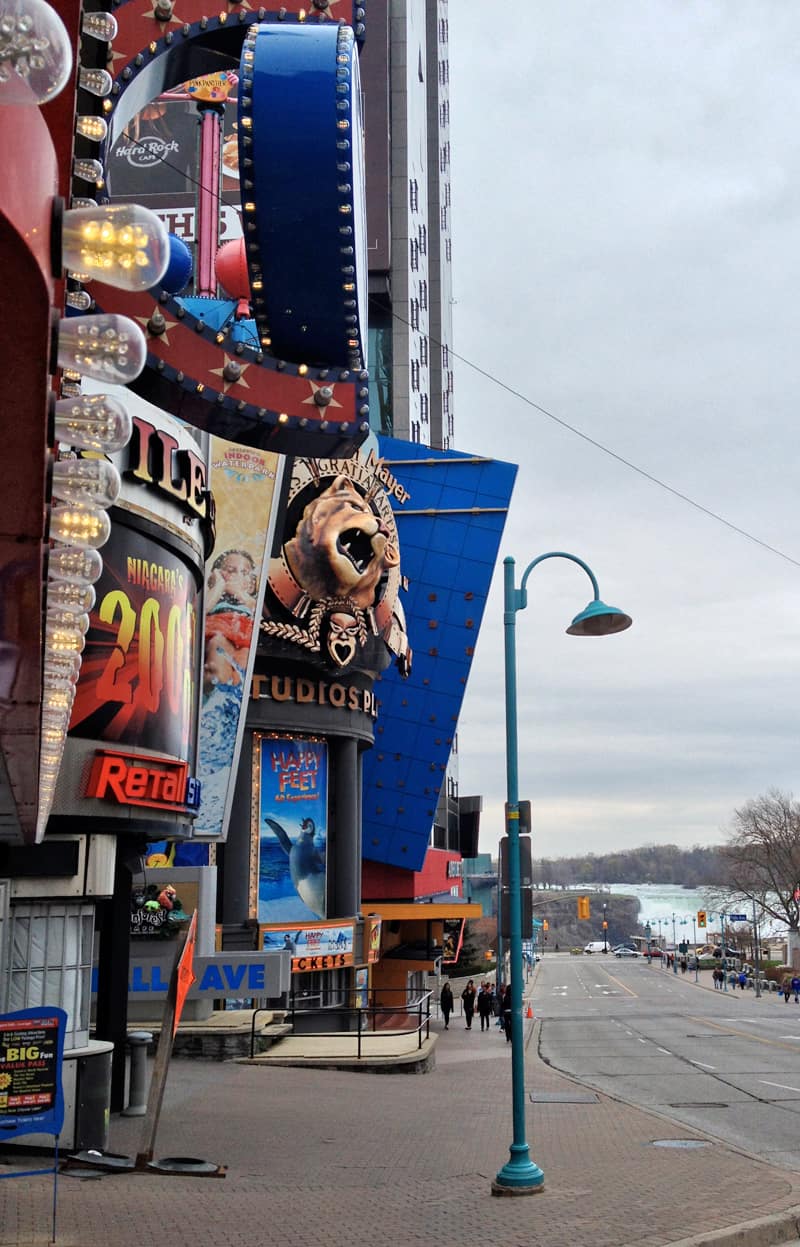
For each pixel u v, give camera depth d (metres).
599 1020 50.28
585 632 15.43
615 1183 13.59
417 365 77.75
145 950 27.53
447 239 109.88
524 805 14.77
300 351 10.51
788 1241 11.34
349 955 38.81
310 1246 10.23
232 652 33.12
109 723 16.41
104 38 5.77
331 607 38.28
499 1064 30.41
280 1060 26.69
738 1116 20.36
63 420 4.66
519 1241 10.52
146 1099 19.12
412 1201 12.51
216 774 32.47
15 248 2.88
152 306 9.46
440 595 48.59
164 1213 11.36
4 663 5.02
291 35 10.08
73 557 5.47
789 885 112.31
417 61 85.69
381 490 40.88
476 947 87.06
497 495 48.91
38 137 3.13
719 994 81.31
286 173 9.81
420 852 47.94
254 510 34.16
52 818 15.35
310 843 38.88
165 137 55.62
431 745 48.22
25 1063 10.50
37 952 15.13
